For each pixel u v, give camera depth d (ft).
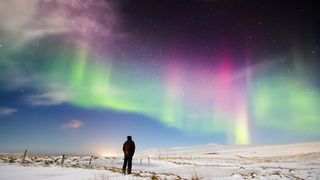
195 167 75.72
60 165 61.93
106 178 34.12
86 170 45.39
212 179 40.04
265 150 337.52
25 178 34.30
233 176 43.73
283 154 255.09
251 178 41.42
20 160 75.72
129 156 43.11
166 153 506.48
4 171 41.24
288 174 53.16
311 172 59.82
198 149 574.15
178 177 40.73
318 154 188.34
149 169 71.10
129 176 37.27
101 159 123.65
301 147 341.82
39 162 71.00
